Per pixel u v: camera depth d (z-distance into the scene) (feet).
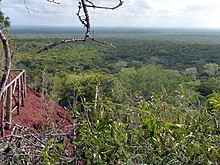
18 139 7.22
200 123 5.48
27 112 20.59
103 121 5.52
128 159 5.12
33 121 16.99
